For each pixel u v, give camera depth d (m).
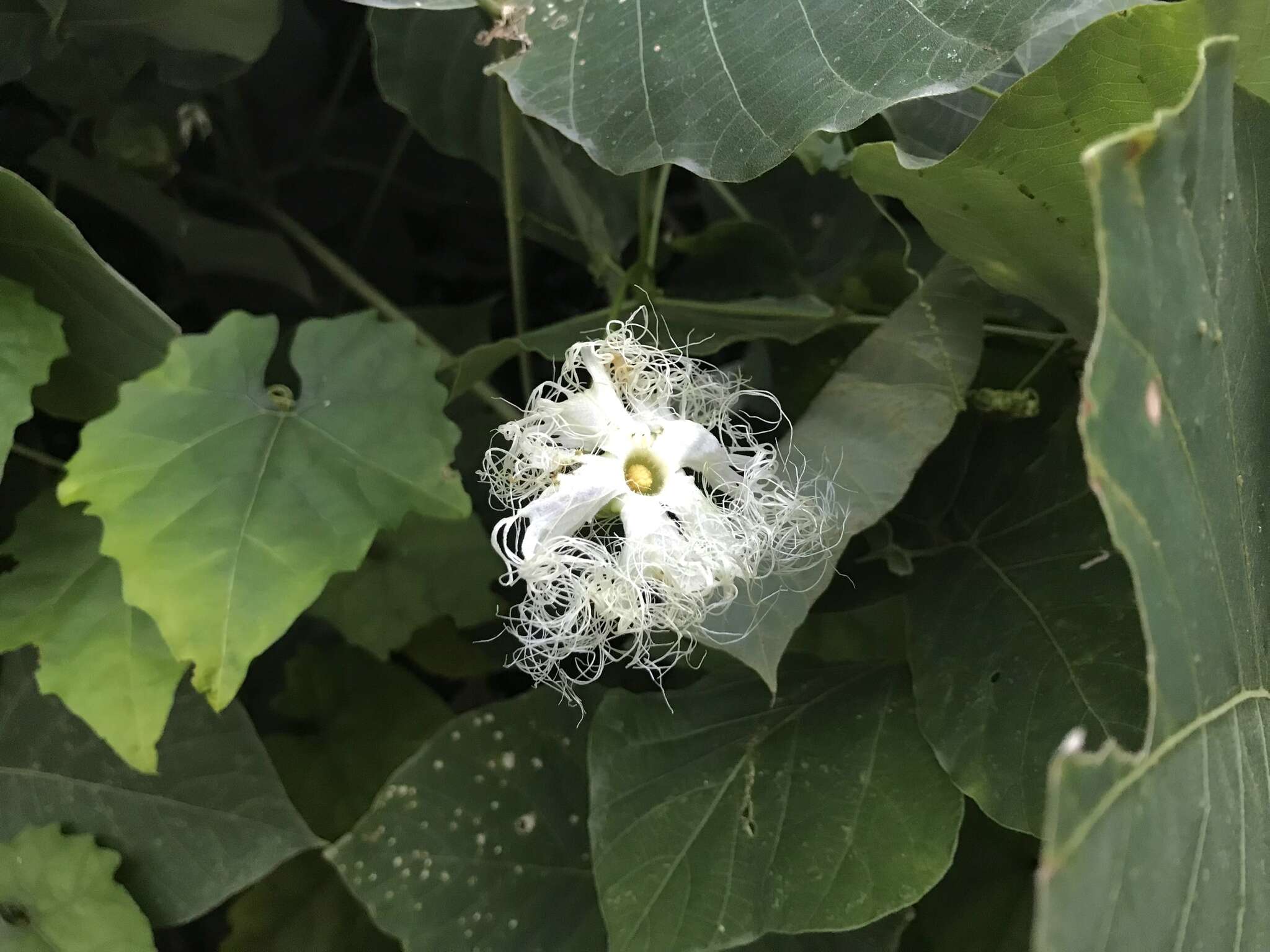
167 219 0.44
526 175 0.47
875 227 0.48
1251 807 0.28
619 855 0.37
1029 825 0.34
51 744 0.39
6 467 0.42
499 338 0.52
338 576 0.43
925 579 0.39
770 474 0.35
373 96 0.50
